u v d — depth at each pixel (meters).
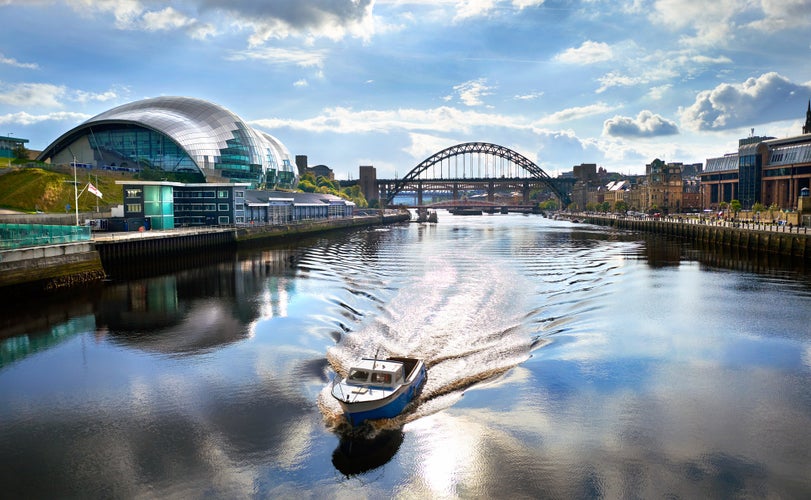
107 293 55.81
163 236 80.50
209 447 23.62
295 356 34.69
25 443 23.97
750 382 30.03
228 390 29.39
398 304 49.50
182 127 155.25
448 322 42.62
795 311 46.59
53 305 49.78
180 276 68.06
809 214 100.62
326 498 20.44
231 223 117.56
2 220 73.06
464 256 92.69
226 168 165.25
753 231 96.38
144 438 24.41
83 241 64.06
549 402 27.50
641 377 30.73
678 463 22.05
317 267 77.38
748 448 23.11
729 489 20.39
